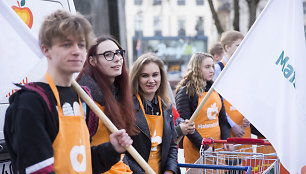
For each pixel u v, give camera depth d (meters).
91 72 2.96
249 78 3.53
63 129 2.06
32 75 3.61
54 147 2.02
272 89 3.56
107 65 2.94
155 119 3.35
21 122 1.88
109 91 2.89
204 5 33.44
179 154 7.65
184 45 29.48
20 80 2.34
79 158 2.12
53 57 2.06
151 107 3.43
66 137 2.07
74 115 2.15
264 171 3.50
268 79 3.56
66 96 2.13
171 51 29.31
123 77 3.09
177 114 4.57
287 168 3.49
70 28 2.00
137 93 3.42
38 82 2.04
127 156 3.17
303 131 3.57
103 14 12.33
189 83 4.49
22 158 1.87
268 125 3.52
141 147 3.22
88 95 2.42
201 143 4.05
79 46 2.09
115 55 2.96
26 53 2.35
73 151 2.09
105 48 2.96
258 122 3.50
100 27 12.23
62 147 2.04
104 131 2.80
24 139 1.88
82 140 2.15
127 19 33.41
